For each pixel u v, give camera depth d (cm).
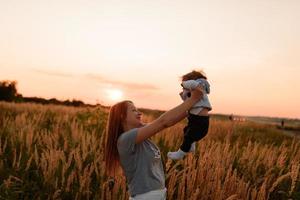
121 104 443
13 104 2811
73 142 1023
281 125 3206
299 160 1016
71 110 2266
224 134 1722
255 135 2017
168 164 725
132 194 421
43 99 5228
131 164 415
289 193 746
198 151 980
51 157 752
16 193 685
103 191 675
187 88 402
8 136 1145
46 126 1514
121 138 416
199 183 727
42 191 718
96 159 802
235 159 994
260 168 921
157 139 1154
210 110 434
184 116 432
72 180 704
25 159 846
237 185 728
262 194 700
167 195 686
